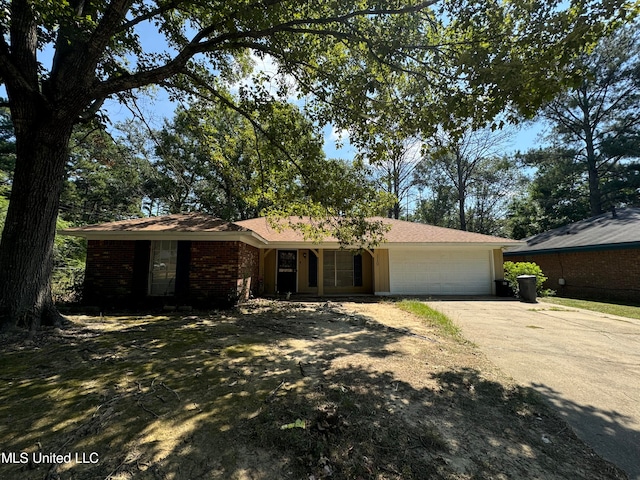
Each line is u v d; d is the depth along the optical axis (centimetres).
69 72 581
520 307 966
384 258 1324
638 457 227
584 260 1360
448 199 3067
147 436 239
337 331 604
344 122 655
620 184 2141
